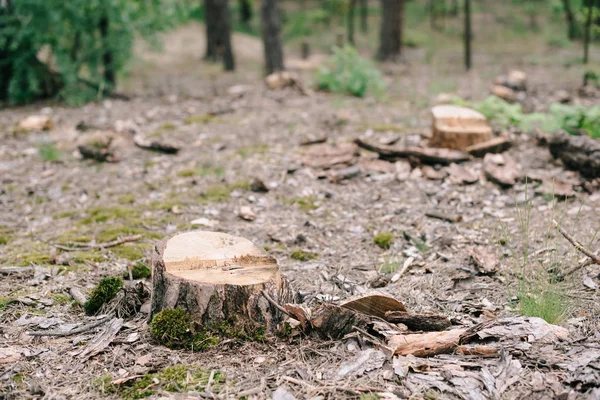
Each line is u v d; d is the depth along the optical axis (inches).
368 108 335.9
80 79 379.2
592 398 94.8
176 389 104.0
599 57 546.6
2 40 340.8
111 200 215.9
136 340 120.0
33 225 195.9
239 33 815.7
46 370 111.2
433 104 345.1
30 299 140.0
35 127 303.1
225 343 115.5
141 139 273.7
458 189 211.2
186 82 455.2
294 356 113.0
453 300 137.9
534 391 99.2
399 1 560.7
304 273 155.8
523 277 130.3
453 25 922.7
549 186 202.8
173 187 225.5
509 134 258.4
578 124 246.2
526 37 798.5
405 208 199.3
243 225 191.2
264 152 260.1
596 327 120.4
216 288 114.4
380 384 103.1
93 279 153.1
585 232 169.5
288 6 1106.7
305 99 365.1
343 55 386.9
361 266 160.4
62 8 353.7
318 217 196.4
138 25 379.9
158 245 128.6
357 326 117.6
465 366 107.1
